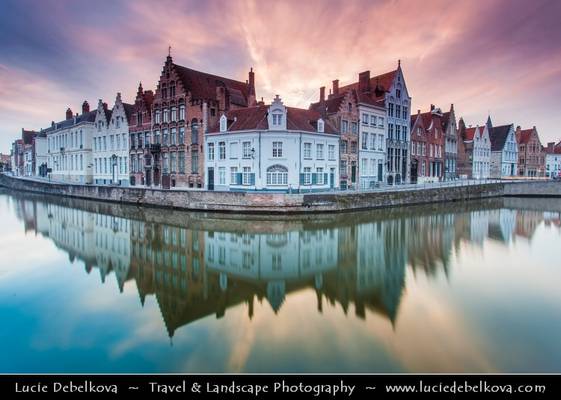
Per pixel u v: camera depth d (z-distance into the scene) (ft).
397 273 52.90
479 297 42.88
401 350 30.50
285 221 93.91
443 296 43.55
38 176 248.73
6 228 89.66
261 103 160.45
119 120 168.66
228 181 123.03
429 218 102.17
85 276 52.16
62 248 69.62
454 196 150.92
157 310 39.55
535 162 264.52
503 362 28.53
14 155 315.99
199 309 40.04
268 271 54.54
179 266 57.62
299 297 43.80
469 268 55.42
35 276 51.96
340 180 135.85
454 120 195.21
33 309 39.68
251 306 40.86
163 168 146.30
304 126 120.57
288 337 32.96
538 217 108.78
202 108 130.11
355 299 42.83
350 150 139.03
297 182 116.88
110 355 29.91
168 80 142.00
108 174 177.68
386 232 82.23
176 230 84.12
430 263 58.39
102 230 86.07
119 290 46.26
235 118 126.31
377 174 152.05
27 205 132.46
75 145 198.70
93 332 34.06
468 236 79.30
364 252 65.05
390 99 155.84
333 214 104.53
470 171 220.64
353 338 32.68
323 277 51.39
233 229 84.53
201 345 31.55
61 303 41.52
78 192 155.12
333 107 137.90
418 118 172.86
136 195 128.26
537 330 34.17
